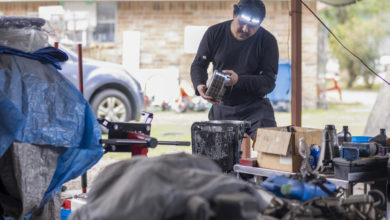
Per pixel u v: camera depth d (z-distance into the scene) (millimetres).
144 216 1681
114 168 2002
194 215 1607
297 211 2113
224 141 3156
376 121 5961
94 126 3041
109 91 7723
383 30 25766
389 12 26094
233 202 1638
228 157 3154
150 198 1685
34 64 2900
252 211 1662
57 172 3004
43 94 2844
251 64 3873
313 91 12398
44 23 3051
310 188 2240
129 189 1750
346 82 24219
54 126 2846
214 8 11453
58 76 3020
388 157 2828
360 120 10055
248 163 3066
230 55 3896
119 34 11922
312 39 12164
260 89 3793
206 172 1807
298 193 2221
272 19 9945
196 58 4039
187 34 6738
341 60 22969
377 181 2938
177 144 3080
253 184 2432
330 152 2857
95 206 1877
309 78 12336
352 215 2174
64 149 2941
